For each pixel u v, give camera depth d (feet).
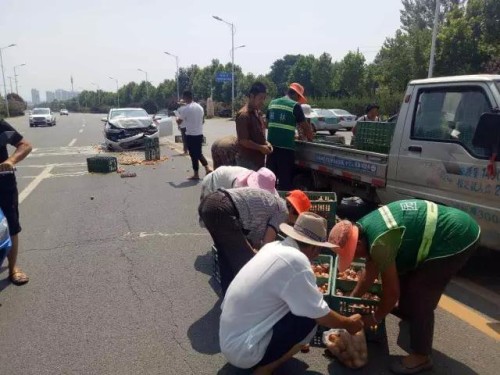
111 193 29.76
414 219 9.82
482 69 94.27
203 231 21.18
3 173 14.49
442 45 100.42
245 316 9.32
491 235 13.70
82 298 14.35
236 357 9.41
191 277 15.89
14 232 15.38
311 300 8.98
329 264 13.38
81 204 26.71
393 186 16.94
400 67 116.26
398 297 10.11
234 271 12.32
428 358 10.46
